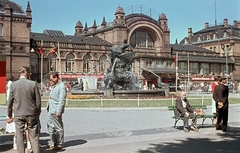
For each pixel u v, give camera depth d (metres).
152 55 100.06
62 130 11.28
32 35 86.06
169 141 12.75
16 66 79.06
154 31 105.19
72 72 87.06
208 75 104.19
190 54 113.38
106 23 107.75
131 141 12.77
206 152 10.77
